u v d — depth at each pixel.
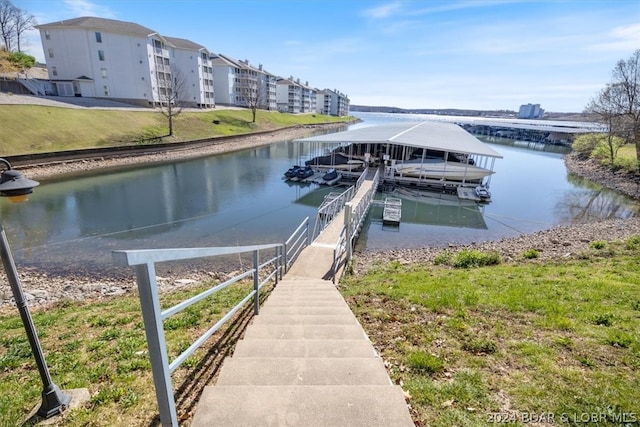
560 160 44.91
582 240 13.04
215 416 1.89
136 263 1.40
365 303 5.43
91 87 43.34
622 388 2.86
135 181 24.52
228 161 34.38
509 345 3.68
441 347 3.66
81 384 3.15
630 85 30.69
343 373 2.47
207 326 4.50
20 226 14.92
